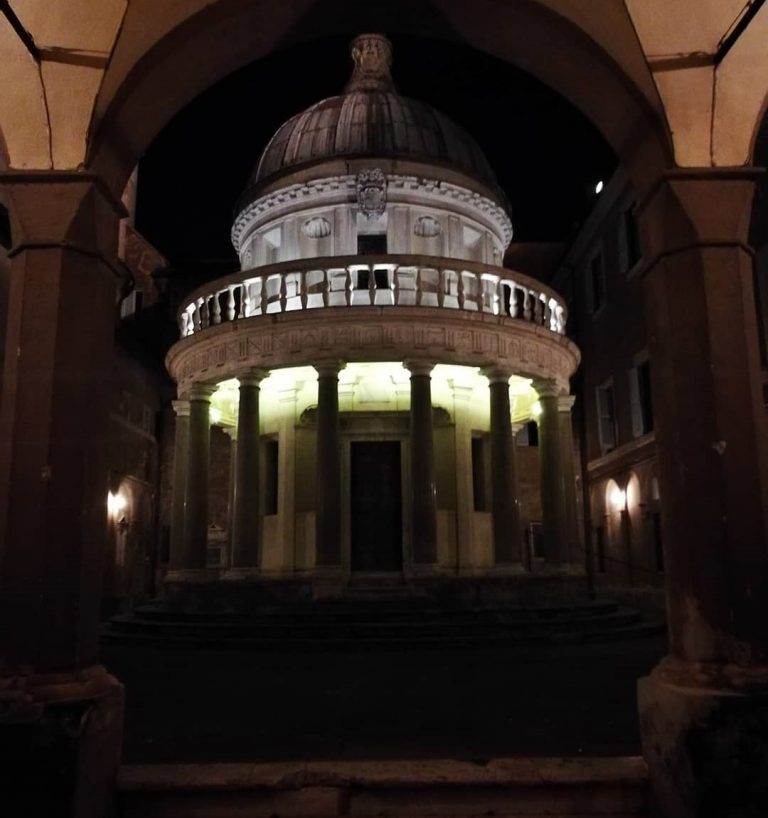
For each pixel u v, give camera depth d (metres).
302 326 18.69
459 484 20.80
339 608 17.11
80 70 6.26
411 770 6.02
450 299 20.94
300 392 21.25
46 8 6.27
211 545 31.11
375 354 18.52
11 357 5.98
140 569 30.28
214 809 5.80
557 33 6.45
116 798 5.79
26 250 6.11
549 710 9.37
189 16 6.35
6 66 6.21
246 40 6.84
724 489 5.82
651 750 5.88
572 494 21.48
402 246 22.44
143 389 30.94
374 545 20.47
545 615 17.42
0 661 5.52
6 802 5.19
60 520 5.77
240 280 19.95
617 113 6.71
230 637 16.28
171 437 32.59
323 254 22.72
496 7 6.52
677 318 6.22
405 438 20.88
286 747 7.61
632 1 6.42
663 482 6.30
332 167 22.55
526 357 19.94
